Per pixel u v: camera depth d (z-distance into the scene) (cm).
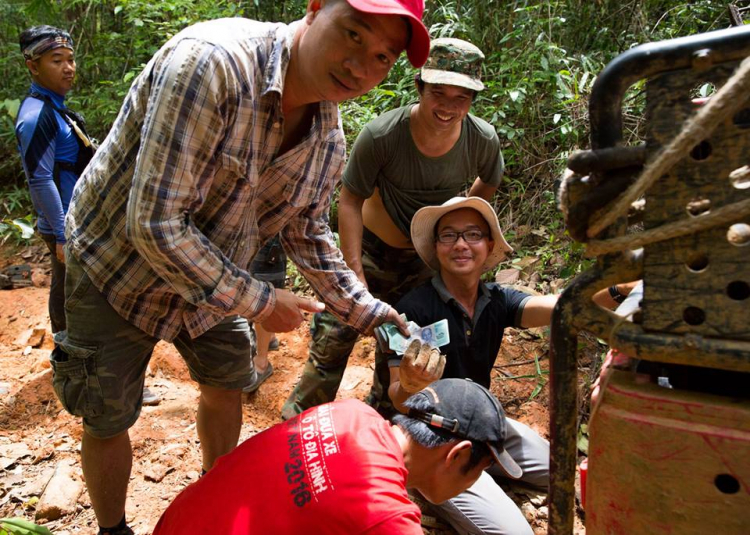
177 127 149
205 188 164
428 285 254
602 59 449
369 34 150
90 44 640
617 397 93
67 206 295
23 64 640
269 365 328
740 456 85
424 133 252
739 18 216
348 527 136
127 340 196
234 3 539
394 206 271
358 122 416
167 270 163
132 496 255
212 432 235
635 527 93
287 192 188
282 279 311
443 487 171
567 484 101
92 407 195
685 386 103
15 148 598
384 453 146
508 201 427
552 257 380
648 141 87
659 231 86
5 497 251
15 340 381
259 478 146
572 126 402
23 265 484
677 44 85
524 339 351
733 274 85
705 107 80
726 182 84
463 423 167
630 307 115
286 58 162
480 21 475
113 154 173
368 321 215
